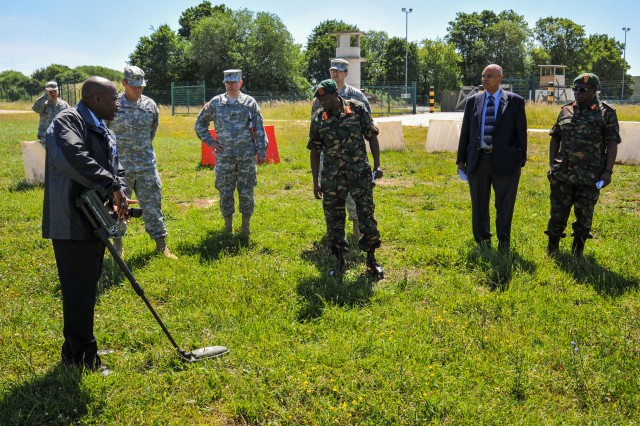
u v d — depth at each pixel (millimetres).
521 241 6484
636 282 5168
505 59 79812
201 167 12602
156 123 6230
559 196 5953
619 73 87625
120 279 5473
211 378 3693
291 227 7367
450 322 4395
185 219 7988
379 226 7234
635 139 12523
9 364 3926
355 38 35281
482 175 6184
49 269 5859
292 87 59312
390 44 77375
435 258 5973
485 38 81938
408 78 76125
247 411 3367
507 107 6016
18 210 8547
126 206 3664
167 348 4117
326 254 6223
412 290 5133
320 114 5457
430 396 3432
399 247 6480
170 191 10031
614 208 8234
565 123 5895
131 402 3479
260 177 11086
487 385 3580
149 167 6152
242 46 57656
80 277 3691
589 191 5824
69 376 3645
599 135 5754
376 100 35062
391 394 3475
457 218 7652
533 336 4172
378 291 5113
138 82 5992
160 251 6293
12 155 14984
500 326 4344
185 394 3562
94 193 3568
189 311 4738
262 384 3627
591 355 3887
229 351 4059
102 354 4082
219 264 5863
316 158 5691
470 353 3947
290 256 6211
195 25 65750
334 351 3984
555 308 4652
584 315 4488
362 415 3326
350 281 5359
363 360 3848
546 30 87375
